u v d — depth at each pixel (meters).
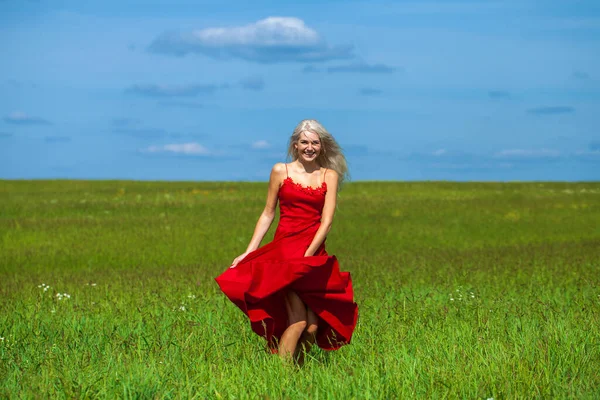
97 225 25.70
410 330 7.67
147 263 18.73
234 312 9.23
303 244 6.82
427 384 5.44
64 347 7.03
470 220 29.16
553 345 6.41
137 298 10.88
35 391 5.33
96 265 18.42
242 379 5.67
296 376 5.80
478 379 5.55
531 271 13.85
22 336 7.61
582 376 5.62
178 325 8.16
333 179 6.94
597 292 10.42
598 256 16.59
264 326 6.63
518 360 5.92
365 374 5.66
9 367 6.24
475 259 16.67
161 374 5.77
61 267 18.03
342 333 6.79
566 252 17.89
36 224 25.45
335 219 28.98
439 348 6.70
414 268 14.71
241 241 22.84
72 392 5.25
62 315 9.29
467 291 10.97
